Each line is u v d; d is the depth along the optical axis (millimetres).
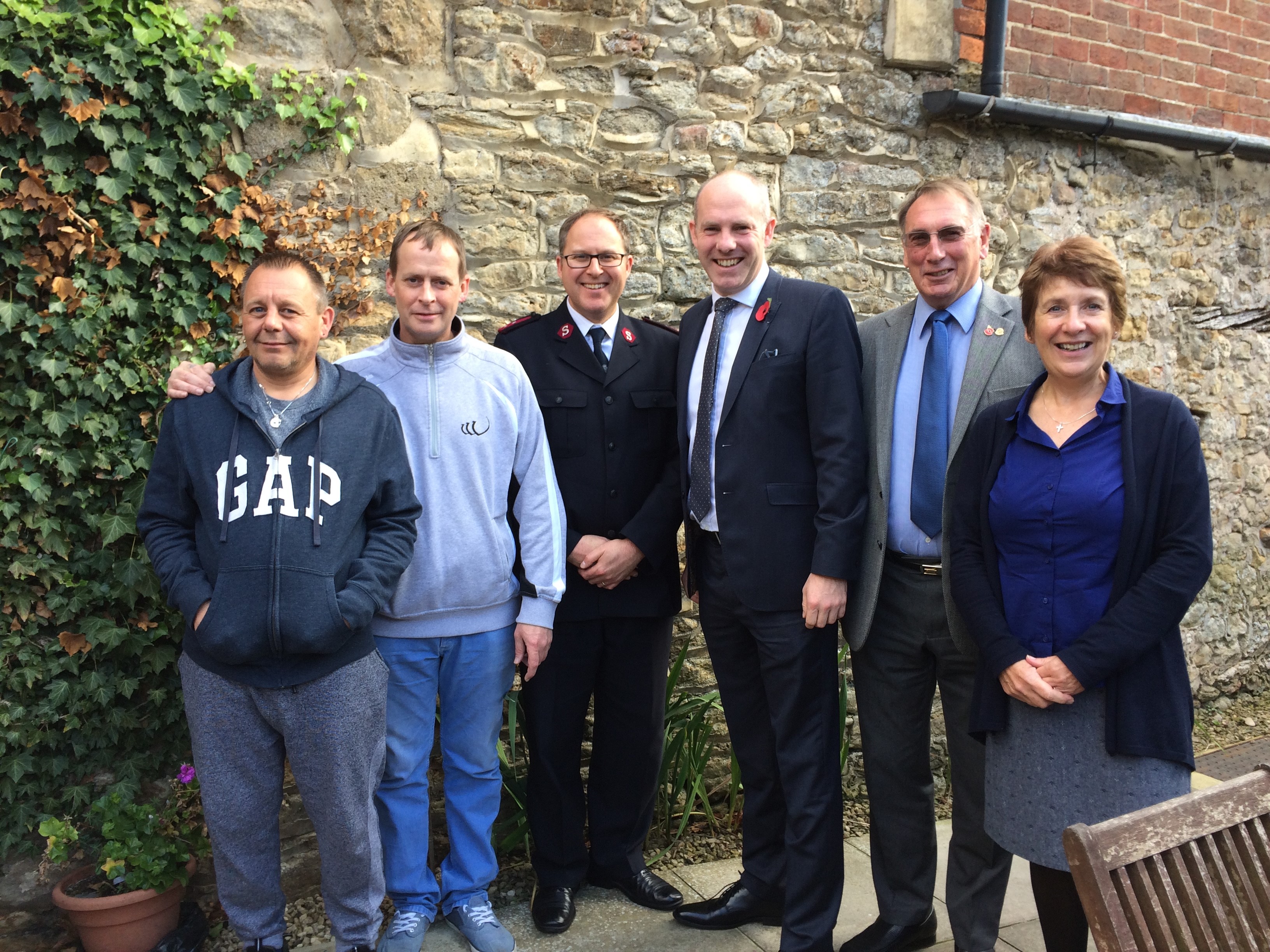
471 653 2205
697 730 2850
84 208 2322
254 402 1915
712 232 2146
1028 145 3451
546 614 2219
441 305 2074
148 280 2430
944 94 3172
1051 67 3443
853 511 2053
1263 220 4000
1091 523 1651
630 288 2975
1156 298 3756
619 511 2369
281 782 2004
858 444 2074
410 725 2184
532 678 2408
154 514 1936
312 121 2562
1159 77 3680
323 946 2359
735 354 2209
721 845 2846
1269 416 4055
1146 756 1602
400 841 2197
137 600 2447
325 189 2609
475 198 2775
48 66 2230
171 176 2396
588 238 2318
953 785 2133
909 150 3277
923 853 2199
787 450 2135
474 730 2240
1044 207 3498
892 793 2188
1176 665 1634
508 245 2820
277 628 1808
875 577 2088
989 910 2107
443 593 2135
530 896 2553
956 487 1935
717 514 2178
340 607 1850
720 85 3023
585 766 2951
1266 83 3934
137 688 2441
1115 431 1689
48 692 2371
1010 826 1742
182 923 2340
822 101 3150
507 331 2480
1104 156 3598
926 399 2051
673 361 2477
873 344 2195
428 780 2461
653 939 2326
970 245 2016
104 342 2383
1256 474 4039
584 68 2869
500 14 2760
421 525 2117
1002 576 1771
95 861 2395
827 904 2129
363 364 2162
